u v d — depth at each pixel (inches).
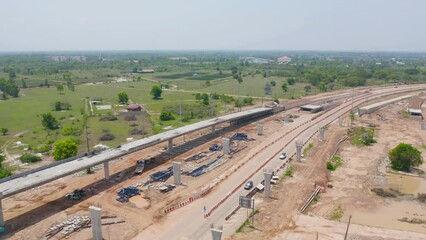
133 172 3769.7
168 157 4286.4
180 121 6235.2
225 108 7578.7
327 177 3789.4
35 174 2977.4
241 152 4542.3
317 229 2736.2
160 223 2763.3
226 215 2883.9
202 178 3644.2
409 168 4101.9
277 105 7460.6
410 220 2947.8
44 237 2544.3
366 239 2610.7
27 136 5467.5
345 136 5398.6
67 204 3048.7
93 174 3715.6
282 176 3740.2
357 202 3243.1
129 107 7135.8
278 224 2785.4
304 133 5541.3
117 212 2920.8
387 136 5506.9
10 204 3048.7
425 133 5698.8
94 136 5354.3
